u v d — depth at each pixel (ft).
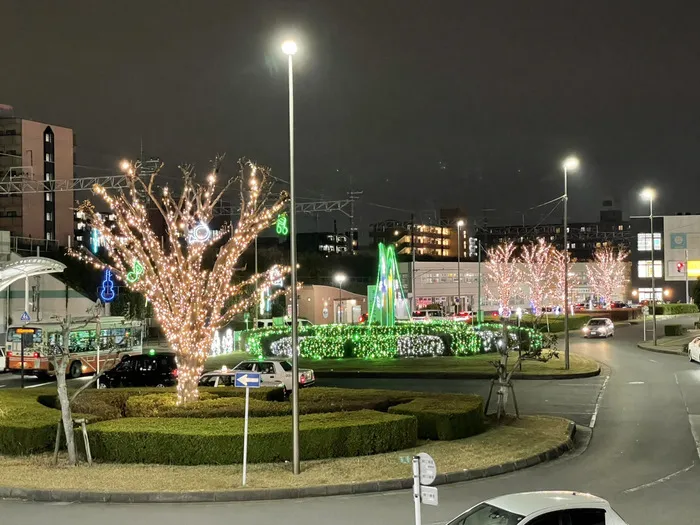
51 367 119.24
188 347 69.56
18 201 344.49
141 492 46.32
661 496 46.60
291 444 55.47
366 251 467.11
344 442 57.06
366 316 229.86
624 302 307.99
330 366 129.39
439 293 279.28
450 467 52.95
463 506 44.04
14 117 349.41
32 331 115.44
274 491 46.75
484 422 71.15
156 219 195.11
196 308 69.97
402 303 219.41
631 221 311.68
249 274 253.44
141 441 55.42
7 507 44.88
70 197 366.02
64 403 54.95
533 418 75.31
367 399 73.72
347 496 47.16
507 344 77.00
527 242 500.33
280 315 245.04
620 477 52.21
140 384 101.50
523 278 294.05
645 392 96.48
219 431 55.62
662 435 68.85
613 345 171.12
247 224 72.54
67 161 364.58
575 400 90.84
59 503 45.96
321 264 327.67
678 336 186.39
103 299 184.24
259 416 66.23
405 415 62.28
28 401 73.31
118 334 136.36
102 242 142.20
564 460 58.44
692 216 305.73
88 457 54.80
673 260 306.14
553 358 135.13
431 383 109.81
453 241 490.49
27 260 84.43
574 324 223.71
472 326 164.35
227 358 151.43
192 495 46.21
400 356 144.25
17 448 58.75
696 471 54.19
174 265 71.05
